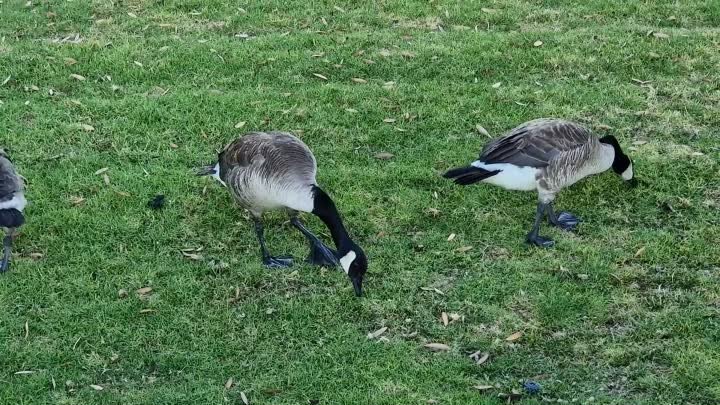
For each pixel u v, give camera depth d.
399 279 5.12
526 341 4.89
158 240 5.27
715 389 4.71
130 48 6.35
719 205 5.45
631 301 5.03
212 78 6.17
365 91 6.07
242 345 4.88
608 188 5.54
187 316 4.98
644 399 4.69
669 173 5.60
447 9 6.75
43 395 4.70
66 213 5.34
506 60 6.31
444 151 5.71
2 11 6.65
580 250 5.23
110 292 5.05
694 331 4.91
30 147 5.69
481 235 5.32
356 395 4.71
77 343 4.86
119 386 4.74
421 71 6.23
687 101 6.04
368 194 5.49
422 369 4.79
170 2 6.78
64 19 6.61
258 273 5.14
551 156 5.16
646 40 6.46
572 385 4.74
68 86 6.09
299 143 5.14
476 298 5.05
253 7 6.74
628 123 5.90
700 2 6.81
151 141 5.76
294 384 4.75
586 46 6.41
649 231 5.32
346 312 5.00
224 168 5.18
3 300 4.99
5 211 4.93
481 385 4.73
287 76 6.19
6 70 6.16
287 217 5.41
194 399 4.69
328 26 6.59
